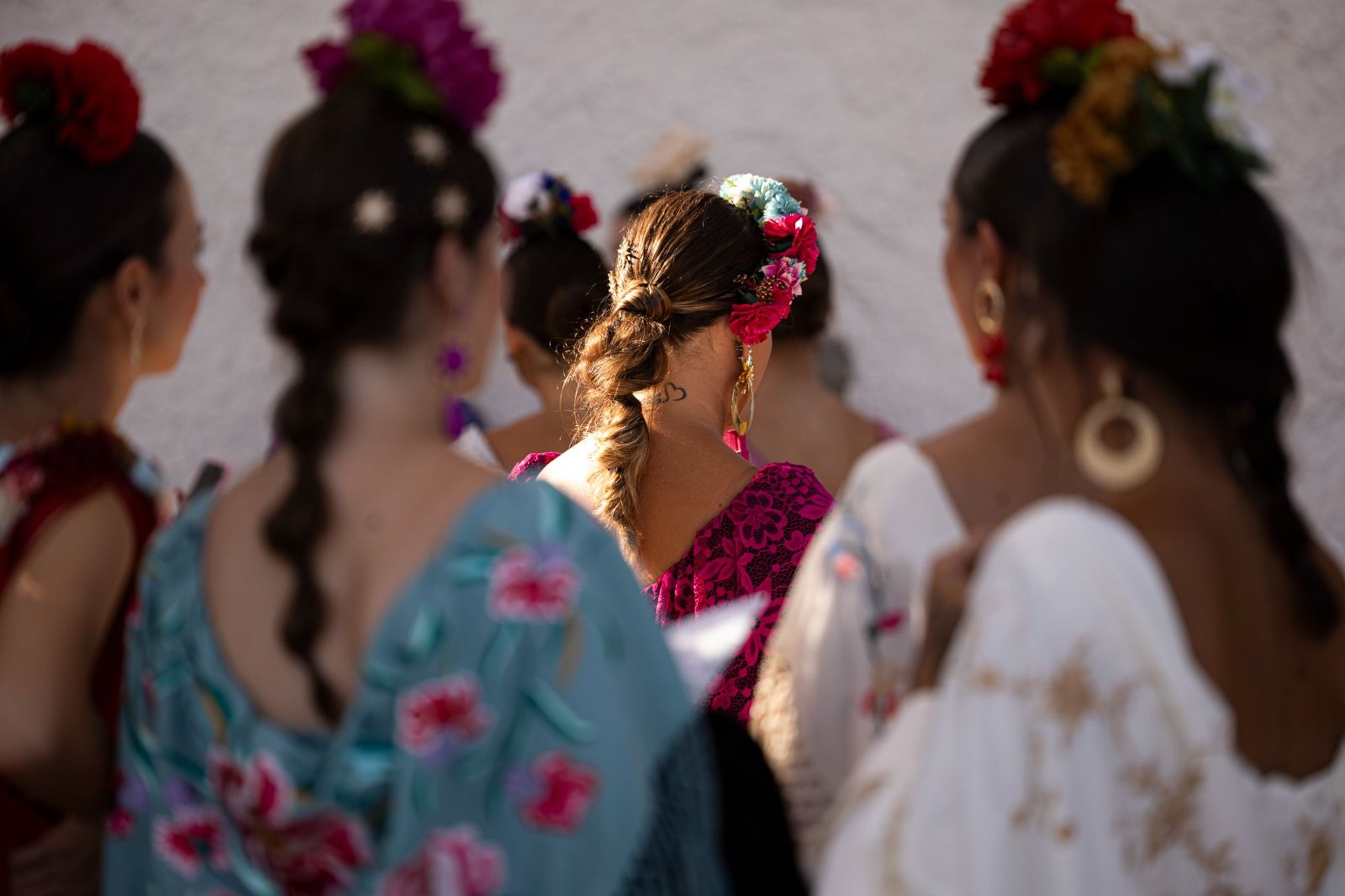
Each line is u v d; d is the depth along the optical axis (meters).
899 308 4.87
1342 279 4.57
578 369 2.89
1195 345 1.58
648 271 2.70
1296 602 1.65
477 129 1.79
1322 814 1.65
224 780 1.63
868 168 4.87
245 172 5.11
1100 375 1.64
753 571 2.48
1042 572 1.53
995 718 1.53
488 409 5.00
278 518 1.62
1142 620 1.52
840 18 4.85
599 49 4.97
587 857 1.58
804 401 4.07
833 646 1.90
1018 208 1.73
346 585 1.61
